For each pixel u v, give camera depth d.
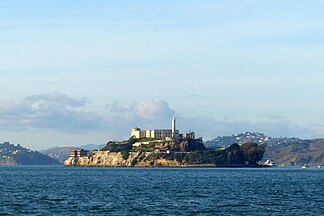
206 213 161.75
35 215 156.12
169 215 156.88
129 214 158.38
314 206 182.25
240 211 167.00
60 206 178.12
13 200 198.50
